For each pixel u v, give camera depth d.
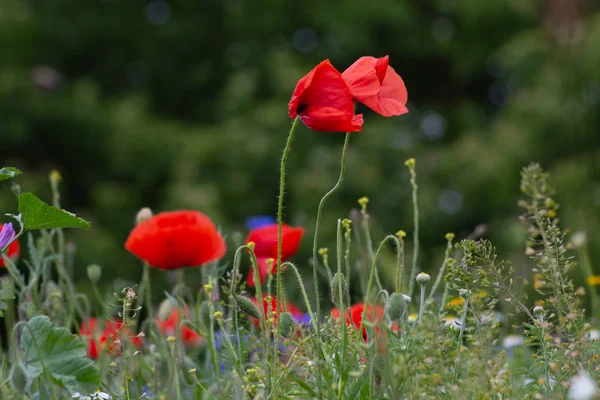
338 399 1.89
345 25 13.64
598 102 11.20
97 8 14.24
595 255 8.59
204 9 14.41
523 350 2.71
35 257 2.68
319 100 1.99
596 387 1.83
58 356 1.90
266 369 2.01
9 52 13.44
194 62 14.43
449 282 2.18
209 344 2.46
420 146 12.74
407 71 15.10
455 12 14.62
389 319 1.93
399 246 2.14
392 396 1.81
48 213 2.08
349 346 2.05
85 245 10.73
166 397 2.48
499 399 1.94
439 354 1.86
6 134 12.21
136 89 14.05
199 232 2.68
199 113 13.88
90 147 12.70
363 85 2.04
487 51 14.57
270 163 11.96
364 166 11.84
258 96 13.23
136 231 2.74
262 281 2.82
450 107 14.80
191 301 2.88
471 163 12.05
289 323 2.00
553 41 11.54
